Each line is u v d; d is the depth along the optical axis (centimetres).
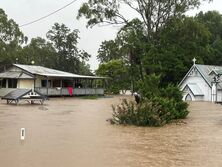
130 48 5856
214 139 1666
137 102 2573
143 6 5519
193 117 2762
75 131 1864
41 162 1146
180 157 1253
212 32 8331
